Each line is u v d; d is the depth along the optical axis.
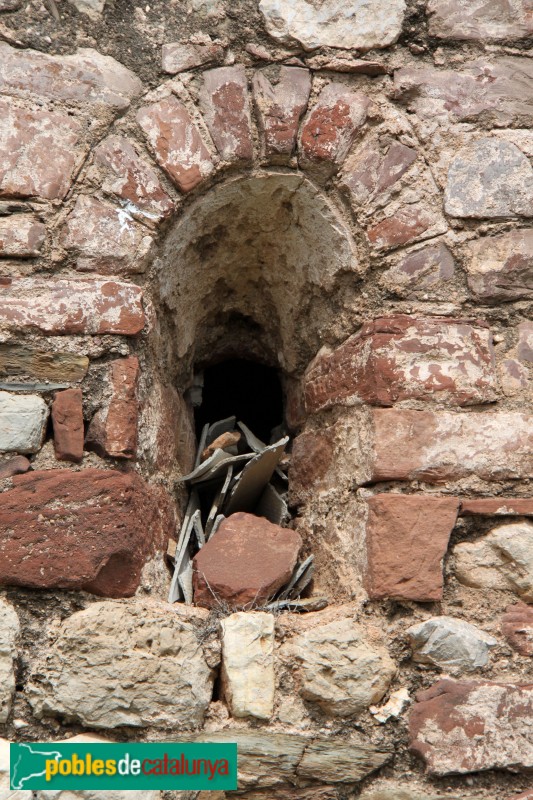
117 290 3.21
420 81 3.54
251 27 3.49
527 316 3.44
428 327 3.35
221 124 3.41
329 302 3.61
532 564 3.21
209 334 3.97
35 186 3.23
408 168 3.48
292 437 3.92
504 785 3.04
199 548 3.45
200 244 3.60
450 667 3.11
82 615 2.96
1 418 3.05
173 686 2.95
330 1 3.54
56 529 2.99
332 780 2.97
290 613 3.20
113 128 3.34
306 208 3.54
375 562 3.16
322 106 3.47
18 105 3.26
